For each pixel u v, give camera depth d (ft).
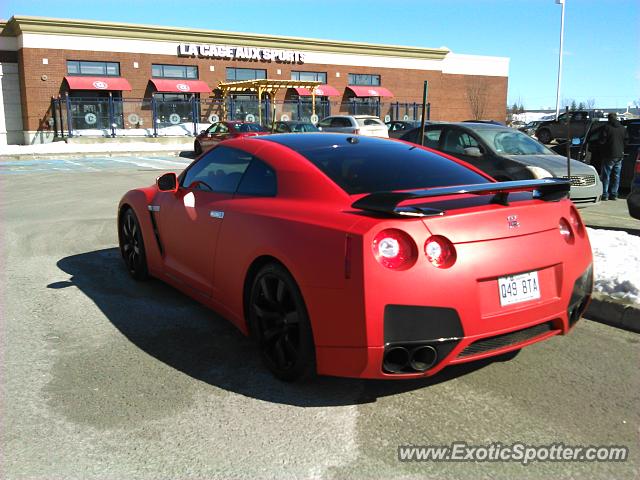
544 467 8.45
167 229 15.33
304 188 11.24
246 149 13.41
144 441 9.07
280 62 123.24
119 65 106.32
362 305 9.01
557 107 103.96
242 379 11.28
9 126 102.22
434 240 9.16
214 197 13.38
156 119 105.09
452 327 9.14
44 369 11.67
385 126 71.51
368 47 131.75
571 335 13.61
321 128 74.49
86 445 8.95
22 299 16.07
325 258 9.52
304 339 10.09
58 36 100.07
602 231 21.11
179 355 12.41
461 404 10.27
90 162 69.10
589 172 28.35
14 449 8.83
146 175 51.52
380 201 9.34
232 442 9.06
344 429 9.45
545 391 10.77
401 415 9.91
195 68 114.11
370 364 9.17
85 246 22.62
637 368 11.76
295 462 8.54
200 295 13.91
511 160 27.63
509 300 9.66
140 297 16.31
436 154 13.39
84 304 15.67
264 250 10.84
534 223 10.14
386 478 8.18
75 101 98.12
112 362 12.04
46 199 35.68
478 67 155.02
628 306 13.98
